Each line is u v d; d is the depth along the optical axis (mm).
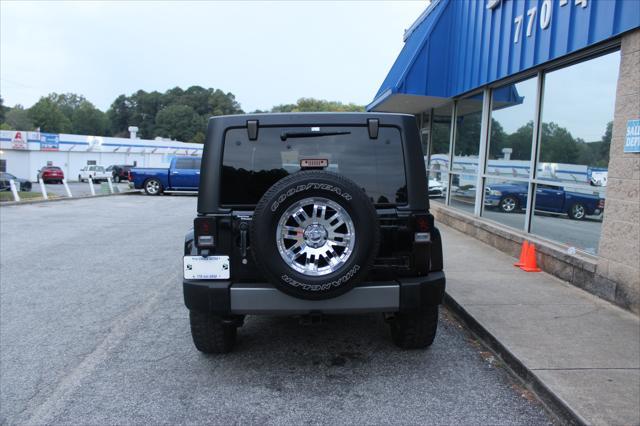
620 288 5199
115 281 7102
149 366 4160
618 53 5656
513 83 8336
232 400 3562
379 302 3727
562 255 6289
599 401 3225
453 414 3340
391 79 13172
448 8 10930
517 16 7715
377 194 3895
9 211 16266
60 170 41375
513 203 8281
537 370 3689
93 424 3248
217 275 3781
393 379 3879
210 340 4164
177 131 109375
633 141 5066
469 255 7871
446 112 12297
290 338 4789
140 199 21797
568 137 6629
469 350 4465
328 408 3434
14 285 6855
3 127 96062
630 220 5074
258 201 3871
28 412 3404
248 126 3912
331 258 3518
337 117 3928
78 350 4520
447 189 12102
